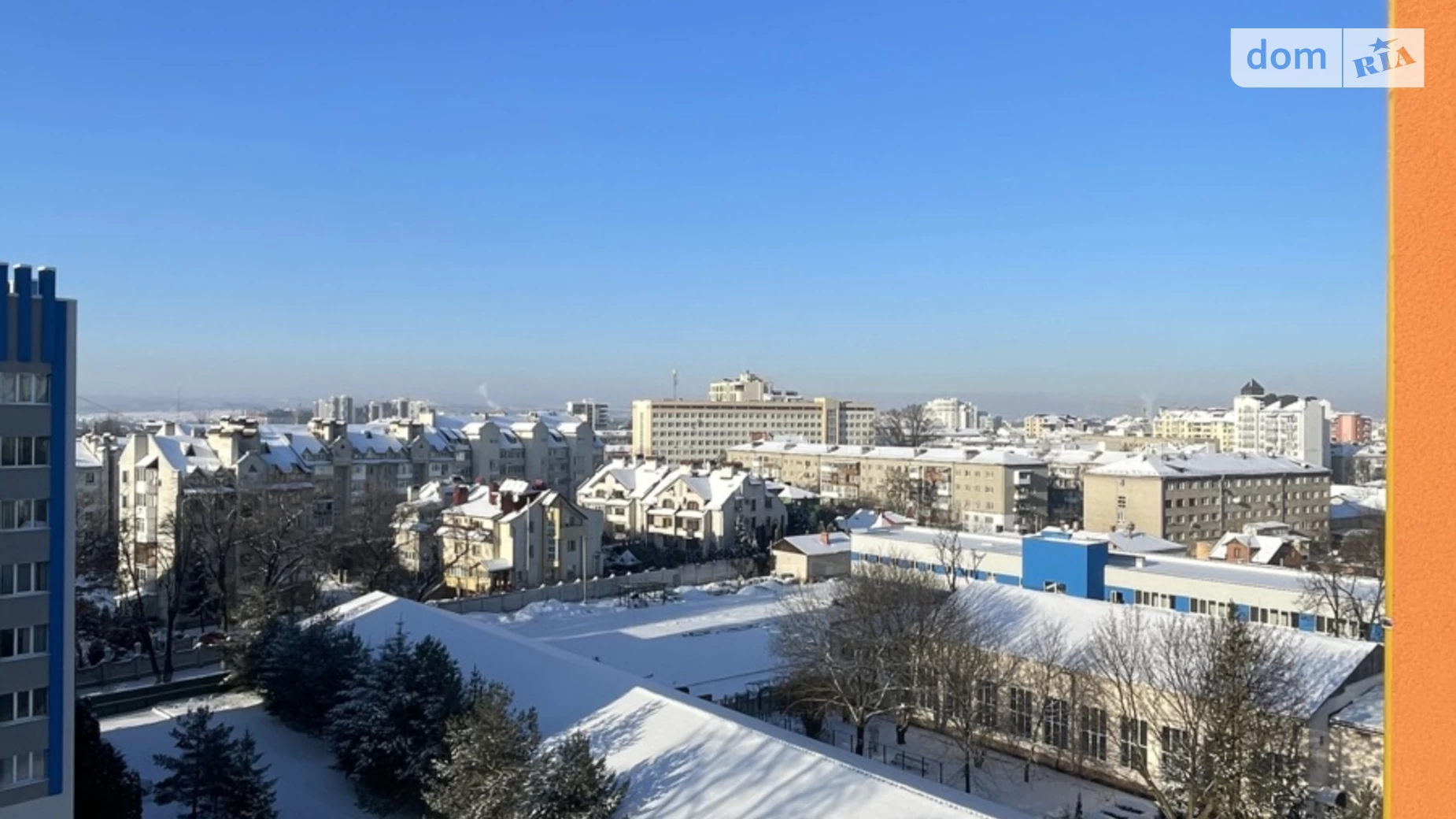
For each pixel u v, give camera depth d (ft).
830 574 266.98
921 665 136.05
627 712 112.37
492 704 96.43
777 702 147.13
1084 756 125.08
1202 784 99.25
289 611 181.06
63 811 105.81
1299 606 167.94
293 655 142.51
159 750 134.21
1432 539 17.12
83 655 192.13
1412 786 17.44
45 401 107.96
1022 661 132.16
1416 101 17.37
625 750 104.17
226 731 109.50
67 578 108.06
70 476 109.19
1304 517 378.53
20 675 104.01
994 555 219.61
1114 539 238.48
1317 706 107.86
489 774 90.38
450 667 116.16
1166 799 104.01
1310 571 195.72
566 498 272.10
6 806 102.22
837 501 436.76
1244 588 175.52
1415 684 17.48
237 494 231.71
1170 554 238.07
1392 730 17.84
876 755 131.85
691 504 321.52
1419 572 17.34
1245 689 99.86
